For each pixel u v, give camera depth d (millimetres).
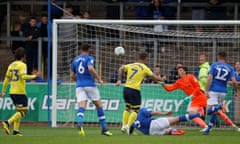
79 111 36312
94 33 50219
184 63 49781
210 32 51062
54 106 45812
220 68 39500
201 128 45781
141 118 37000
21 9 58812
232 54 49906
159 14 55500
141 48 49781
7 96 47344
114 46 49844
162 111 47000
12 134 37938
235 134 39094
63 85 47094
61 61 50094
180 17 56656
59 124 47062
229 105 46719
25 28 51469
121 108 47188
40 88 47594
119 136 35375
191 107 40969
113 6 55906
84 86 36469
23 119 47688
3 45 54875
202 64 44312
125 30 47000
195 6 56281
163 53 49531
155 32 48344
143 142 30922
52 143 30281
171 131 36656
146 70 38281
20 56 37406
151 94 47125
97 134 37812
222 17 56375
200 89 40969
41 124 47688
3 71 52094
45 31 52312
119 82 38312
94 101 36688
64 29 50969
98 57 49406
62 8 55688
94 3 56500
